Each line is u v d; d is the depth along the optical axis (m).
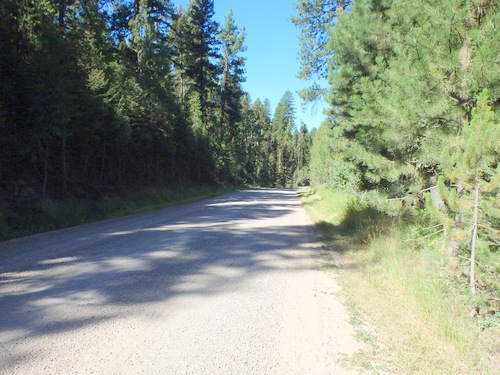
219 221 11.95
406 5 5.79
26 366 2.74
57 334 3.32
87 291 4.55
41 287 4.67
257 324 3.76
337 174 18.75
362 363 3.02
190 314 3.95
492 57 4.28
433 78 4.87
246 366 2.89
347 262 6.65
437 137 5.13
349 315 4.11
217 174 44.72
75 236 8.48
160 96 22.33
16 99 11.23
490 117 3.79
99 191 15.83
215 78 41.56
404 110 5.44
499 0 4.54
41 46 11.48
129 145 19.89
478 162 3.80
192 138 32.00
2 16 10.88
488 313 4.03
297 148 104.00
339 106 12.49
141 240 8.05
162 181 25.94
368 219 9.55
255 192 38.12
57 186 13.66
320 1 17.45
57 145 14.22
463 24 4.70
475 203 4.00
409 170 6.34
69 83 11.75
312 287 5.12
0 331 3.35
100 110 14.34
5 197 10.67
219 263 6.23
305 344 3.35
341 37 11.28
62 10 13.88
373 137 6.89
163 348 3.14
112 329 3.48
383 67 7.52
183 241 8.02
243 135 70.19
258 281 5.30
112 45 20.84
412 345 3.41
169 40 35.19
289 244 8.30
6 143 11.56
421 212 7.38
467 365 3.08
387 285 5.13
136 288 4.73
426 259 4.89
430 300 4.27
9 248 7.01
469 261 4.23
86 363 2.83
